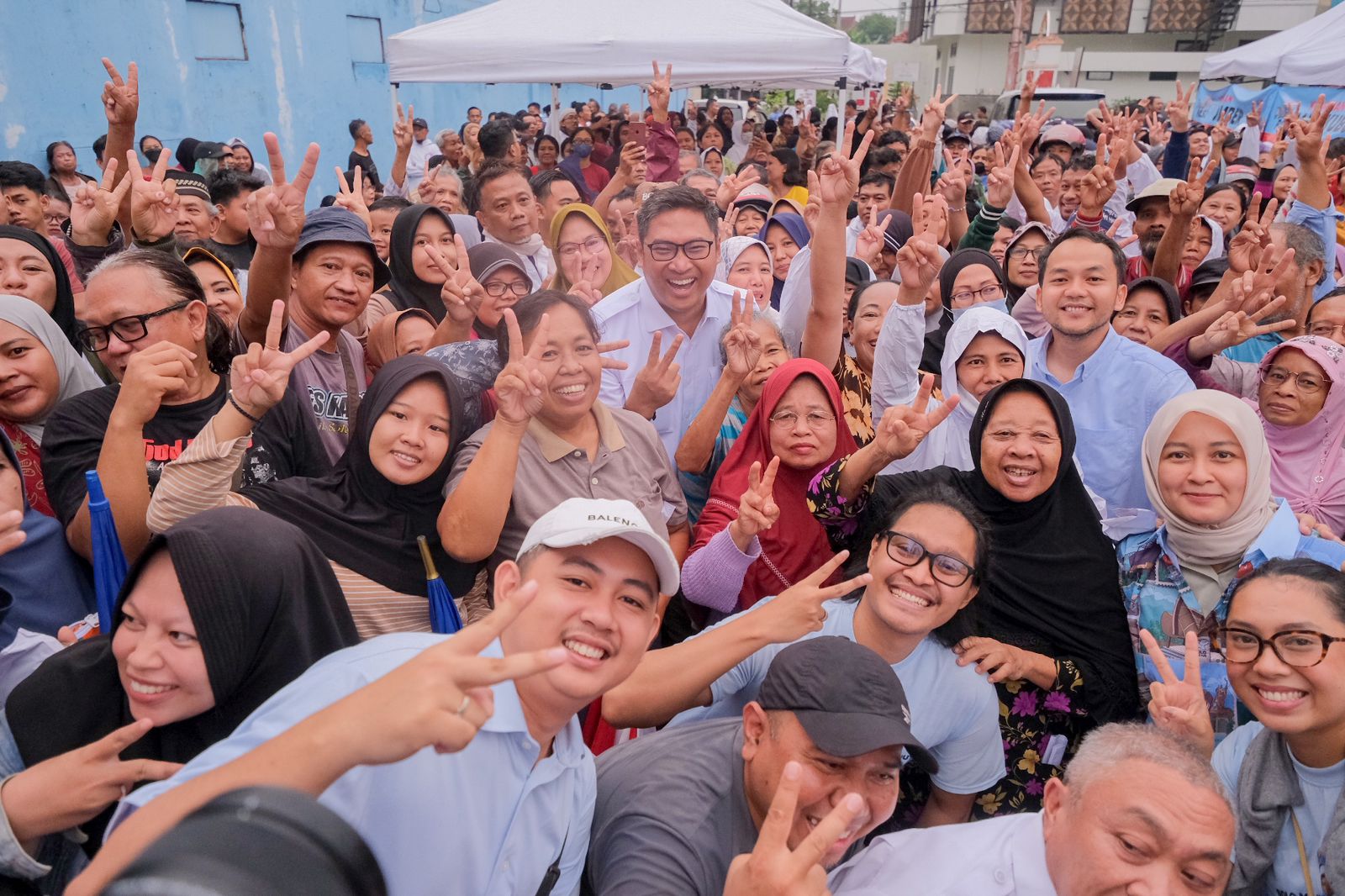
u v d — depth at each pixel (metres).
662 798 1.71
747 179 6.43
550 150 10.10
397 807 1.28
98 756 1.41
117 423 2.02
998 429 2.49
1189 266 4.97
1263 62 10.36
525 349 2.49
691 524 3.15
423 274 3.91
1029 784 2.40
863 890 1.75
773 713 1.68
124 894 0.59
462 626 2.21
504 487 2.15
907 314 3.14
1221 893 1.52
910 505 2.11
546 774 1.49
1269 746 1.90
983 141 14.32
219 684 1.53
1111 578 2.51
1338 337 3.37
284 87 11.01
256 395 2.04
